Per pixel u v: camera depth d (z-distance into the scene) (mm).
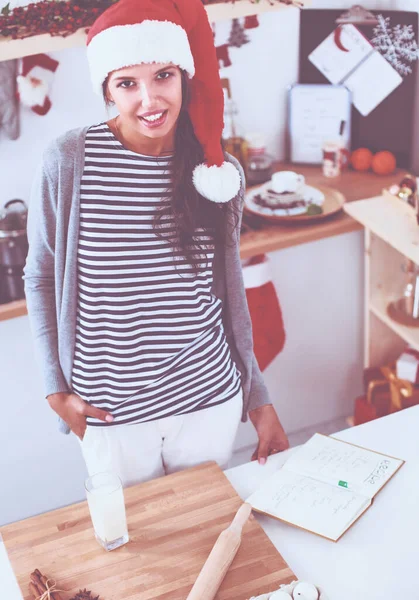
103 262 1420
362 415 2484
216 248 1549
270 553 1283
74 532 1361
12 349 2328
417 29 2377
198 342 1529
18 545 1339
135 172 1393
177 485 1459
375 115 2594
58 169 1387
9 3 2037
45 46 1859
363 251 2625
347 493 1416
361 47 2510
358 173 2648
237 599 1204
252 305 2381
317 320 2709
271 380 2746
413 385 2348
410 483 1442
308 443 1569
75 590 1245
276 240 2277
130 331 1467
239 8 2004
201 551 1306
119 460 1597
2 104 2246
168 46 1266
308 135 2691
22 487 2578
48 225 1467
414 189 2270
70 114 2393
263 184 2586
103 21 1277
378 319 2512
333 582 1246
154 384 1514
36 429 2494
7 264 2172
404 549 1301
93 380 1524
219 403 1604
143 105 1297
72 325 1490
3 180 2402
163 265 1446
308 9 2523
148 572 1271
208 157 1427
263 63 2582
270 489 1446
